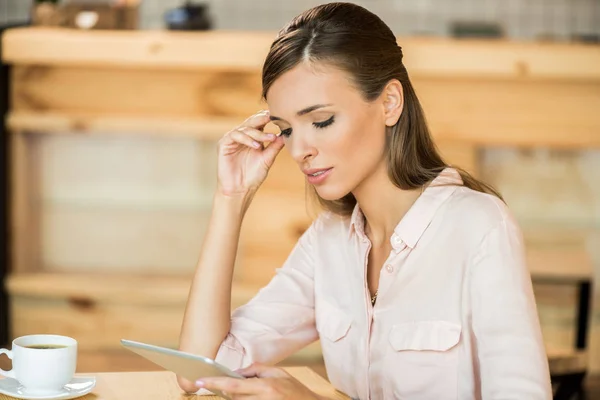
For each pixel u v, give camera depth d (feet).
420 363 5.69
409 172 5.84
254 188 6.38
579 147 13.65
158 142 15.05
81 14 14.35
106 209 15.10
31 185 14.88
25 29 14.11
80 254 15.15
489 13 16.31
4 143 14.23
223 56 13.64
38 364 5.33
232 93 13.92
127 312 14.32
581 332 12.64
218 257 6.26
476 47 13.32
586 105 13.56
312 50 5.45
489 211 5.56
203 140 15.01
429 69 13.37
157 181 15.11
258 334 6.30
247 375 5.08
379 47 5.61
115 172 15.06
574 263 12.84
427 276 5.69
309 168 5.62
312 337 6.57
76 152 14.99
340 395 5.93
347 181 5.63
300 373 6.41
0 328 14.15
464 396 5.61
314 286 6.48
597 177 14.44
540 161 14.47
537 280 12.38
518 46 13.30
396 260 5.78
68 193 15.05
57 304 14.37
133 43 13.73
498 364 5.20
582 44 13.47
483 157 14.48
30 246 14.84
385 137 5.84
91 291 14.15
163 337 14.33
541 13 16.28
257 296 6.55
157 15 16.26
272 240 14.05
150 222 15.16
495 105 13.60
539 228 14.56
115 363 13.66
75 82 14.10
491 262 5.43
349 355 6.09
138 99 14.05
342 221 6.36
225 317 6.21
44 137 14.89
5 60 13.91
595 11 16.22
